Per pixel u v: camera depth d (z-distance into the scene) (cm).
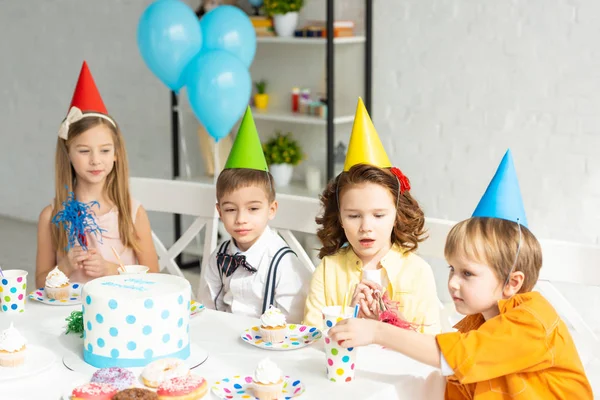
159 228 461
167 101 444
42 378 135
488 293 148
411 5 347
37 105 505
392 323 163
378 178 178
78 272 220
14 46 509
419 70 350
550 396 143
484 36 329
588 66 305
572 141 313
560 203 320
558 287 324
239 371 139
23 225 512
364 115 186
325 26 369
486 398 144
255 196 198
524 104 323
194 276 407
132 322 137
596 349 179
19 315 170
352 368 134
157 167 456
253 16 379
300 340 154
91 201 227
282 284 199
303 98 383
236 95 286
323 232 195
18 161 523
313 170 375
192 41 288
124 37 455
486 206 154
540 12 313
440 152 349
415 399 138
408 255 188
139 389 119
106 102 472
